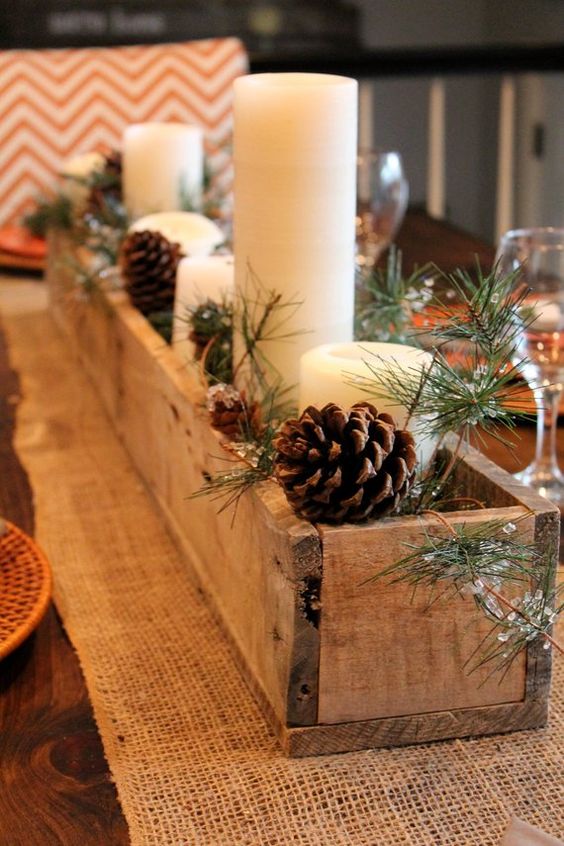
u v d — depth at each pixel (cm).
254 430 74
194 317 88
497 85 281
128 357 107
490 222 295
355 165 77
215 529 78
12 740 65
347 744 64
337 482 59
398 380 65
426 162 287
